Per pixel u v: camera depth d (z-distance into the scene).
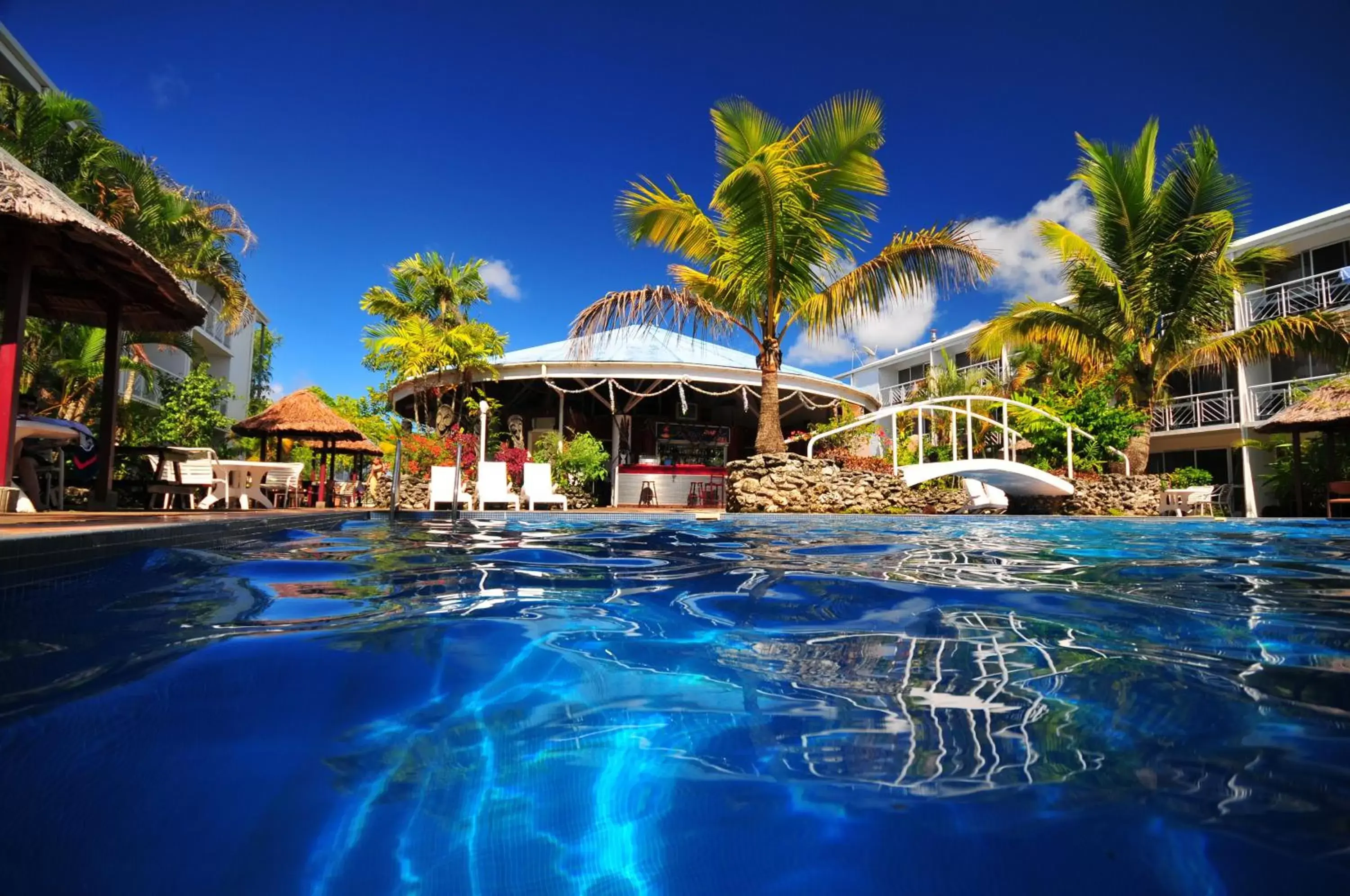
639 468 15.96
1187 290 13.58
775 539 4.94
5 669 1.26
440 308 19.84
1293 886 0.62
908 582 2.59
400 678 1.26
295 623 1.71
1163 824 0.74
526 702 1.14
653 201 9.75
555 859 0.67
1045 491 11.97
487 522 7.24
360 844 0.69
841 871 0.65
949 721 1.06
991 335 15.52
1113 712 1.10
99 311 6.70
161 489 7.98
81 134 12.20
